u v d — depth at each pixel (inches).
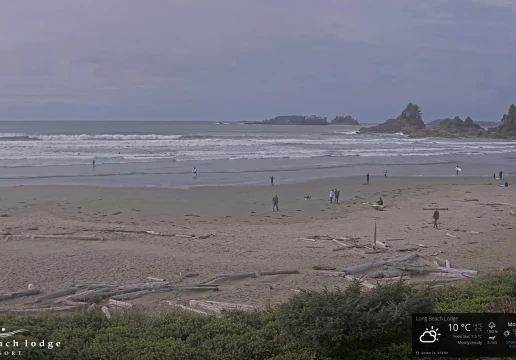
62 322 362.9
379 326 304.8
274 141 3978.8
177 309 553.3
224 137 4461.1
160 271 753.6
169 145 3213.6
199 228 1081.4
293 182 1804.9
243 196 1502.2
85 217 1167.6
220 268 780.6
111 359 292.8
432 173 2246.6
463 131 7204.7
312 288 677.3
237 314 399.5
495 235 1063.0
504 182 1974.7
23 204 1291.8
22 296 629.6
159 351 301.3
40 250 854.5
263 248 916.6
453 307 398.6
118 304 596.7
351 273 758.5
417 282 697.6
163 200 1403.8
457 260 857.5
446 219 1234.6
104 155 2524.6
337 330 300.2
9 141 3120.1
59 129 5723.4
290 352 318.7
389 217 1253.7
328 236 1025.5
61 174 1863.9
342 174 2082.9
